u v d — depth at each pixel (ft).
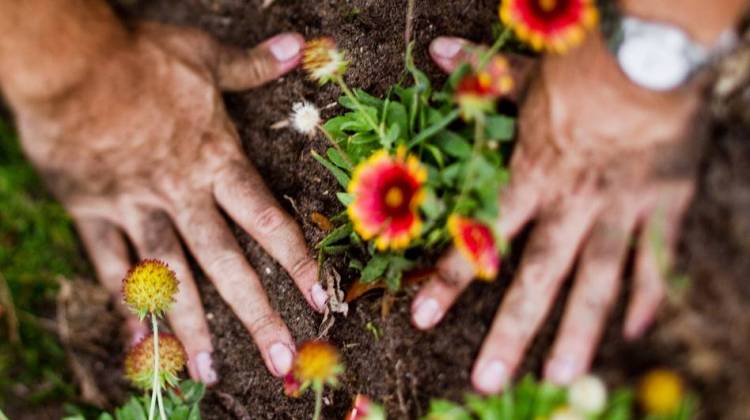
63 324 3.02
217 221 2.80
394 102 2.54
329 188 2.72
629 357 2.38
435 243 2.51
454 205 2.44
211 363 2.82
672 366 2.35
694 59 2.31
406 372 2.56
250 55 2.87
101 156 2.84
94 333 3.00
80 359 3.00
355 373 2.62
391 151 2.51
